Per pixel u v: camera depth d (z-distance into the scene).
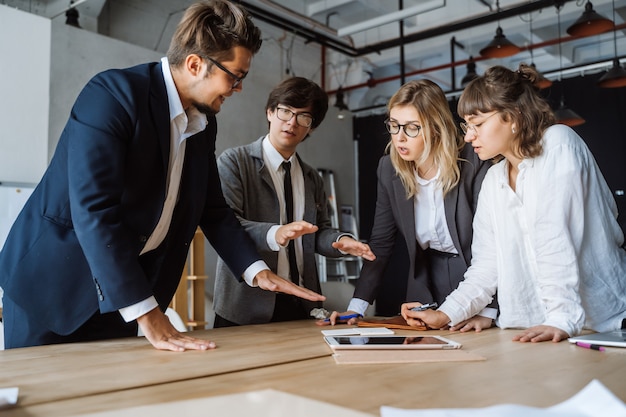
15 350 1.08
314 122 1.96
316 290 1.99
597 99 6.69
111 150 1.11
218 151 6.33
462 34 7.55
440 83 9.33
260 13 6.74
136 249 1.13
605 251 1.38
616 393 0.68
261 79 7.44
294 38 8.14
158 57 5.58
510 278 1.48
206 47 1.19
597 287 1.39
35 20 4.27
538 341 1.20
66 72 4.85
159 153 1.24
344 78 8.64
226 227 1.56
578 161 1.33
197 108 1.30
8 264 1.21
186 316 4.11
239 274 1.51
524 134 1.39
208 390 0.69
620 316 1.39
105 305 1.05
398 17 5.45
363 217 8.19
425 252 1.86
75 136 1.12
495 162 1.65
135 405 0.62
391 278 7.75
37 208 1.23
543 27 7.44
